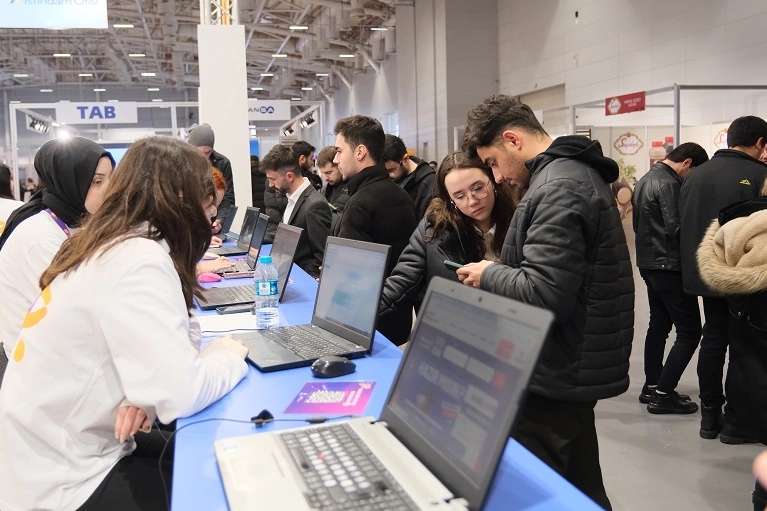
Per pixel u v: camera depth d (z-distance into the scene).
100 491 1.32
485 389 0.90
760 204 1.90
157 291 1.29
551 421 1.59
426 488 0.90
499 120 1.69
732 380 1.94
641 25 7.89
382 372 1.59
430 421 1.01
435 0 12.23
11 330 1.82
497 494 0.96
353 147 2.68
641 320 5.15
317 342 1.80
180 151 1.48
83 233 1.40
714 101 6.73
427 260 2.16
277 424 1.27
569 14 9.50
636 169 5.54
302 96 27.58
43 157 1.87
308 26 17.52
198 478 1.05
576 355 1.53
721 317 2.85
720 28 6.66
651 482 2.55
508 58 11.55
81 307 1.28
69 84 25.41
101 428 1.37
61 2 5.31
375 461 1.00
